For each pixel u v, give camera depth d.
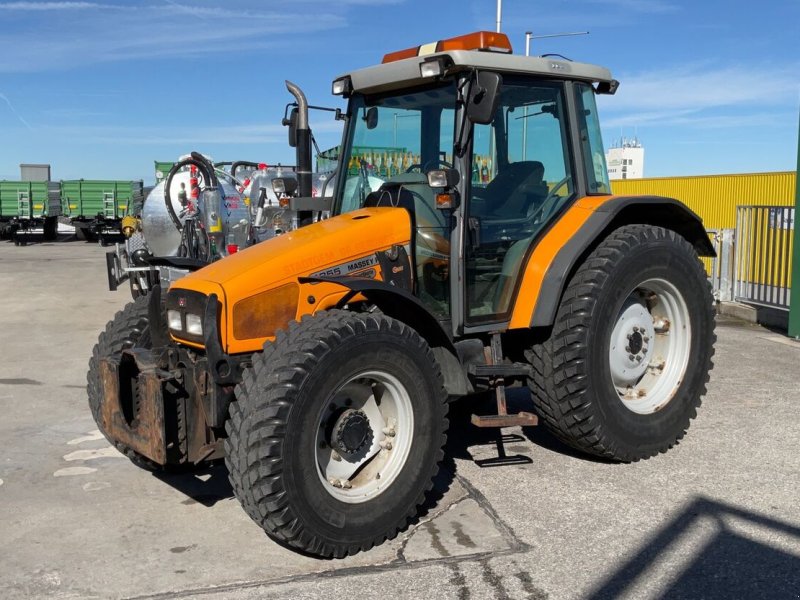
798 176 8.65
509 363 4.69
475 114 4.13
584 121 5.02
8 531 4.04
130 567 3.63
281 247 4.13
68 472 4.93
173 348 4.05
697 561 3.57
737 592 3.30
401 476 3.86
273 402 3.45
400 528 3.89
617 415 4.69
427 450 3.95
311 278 3.80
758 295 10.27
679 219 5.36
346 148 5.04
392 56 4.77
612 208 4.72
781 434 5.37
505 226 4.61
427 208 4.45
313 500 3.54
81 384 7.36
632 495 4.34
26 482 4.75
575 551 3.69
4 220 31.84
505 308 4.62
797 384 6.72
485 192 4.52
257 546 3.84
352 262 4.19
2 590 3.42
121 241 31.05
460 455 5.05
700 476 4.61
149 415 3.80
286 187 5.31
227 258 4.26
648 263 4.79
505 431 5.54
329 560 3.67
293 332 3.66
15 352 8.88
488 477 4.66
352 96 5.03
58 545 3.87
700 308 5.13
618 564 3.56
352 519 3.66
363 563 3.63
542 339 4.67
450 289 4.39
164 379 3.73
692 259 5.05
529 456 5.02
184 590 3.40
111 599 3.33
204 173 9.37
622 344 4.89
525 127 4.68
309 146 5.38
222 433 3.96
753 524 3.95
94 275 17.52
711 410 5.95
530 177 4.71
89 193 31.77
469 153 4.33
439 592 3.34
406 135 4.66
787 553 3.64
